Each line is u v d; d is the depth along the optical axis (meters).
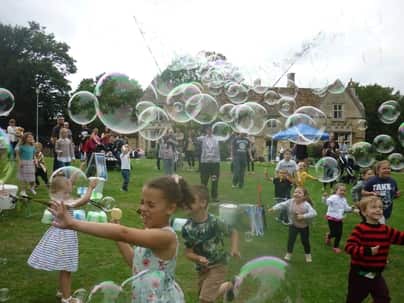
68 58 44.75
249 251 5.27
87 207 6.17
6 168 5.19
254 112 8.95
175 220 5.61
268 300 2.62
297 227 5.11
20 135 7.71
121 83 6.00
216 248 3.16
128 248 2.26
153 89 8.32
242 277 2.72
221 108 9.80
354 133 35.16
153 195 2.00
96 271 4.36
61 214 1.75
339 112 35.09
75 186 3.93
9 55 41.78
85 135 11.88
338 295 4.06
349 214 8.12
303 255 5.36
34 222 6.12
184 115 8.40
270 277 2.69
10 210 6.70
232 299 2.72
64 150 9.00
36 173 8.95
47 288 3.90
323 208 8.70
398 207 9.27
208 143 8.45
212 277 3.13
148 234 1.92
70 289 3.70
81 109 6.21
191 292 3.93
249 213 6.17
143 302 2.01
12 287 3.88
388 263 5.19
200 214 3.15
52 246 3.43
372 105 43.38
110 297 2.15
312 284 4.32
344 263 5.10
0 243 5.12
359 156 10.58
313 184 12.70
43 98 42.00
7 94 7.07
